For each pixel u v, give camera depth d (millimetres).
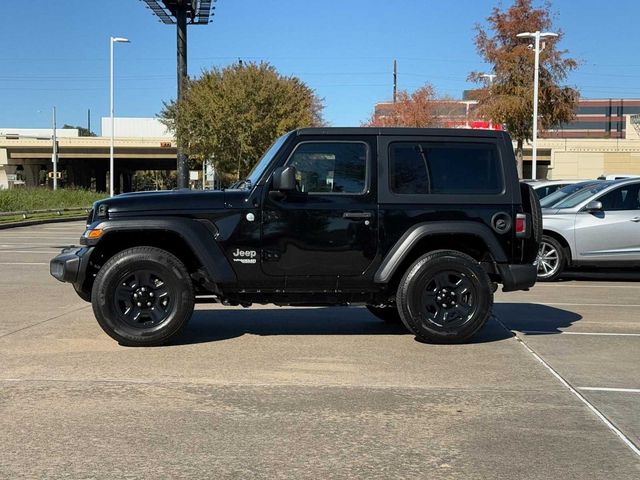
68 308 9531
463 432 4867
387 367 6555
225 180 41500
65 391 5699
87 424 4949
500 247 7352
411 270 7332
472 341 7695
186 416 5137
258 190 7168
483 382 6086
